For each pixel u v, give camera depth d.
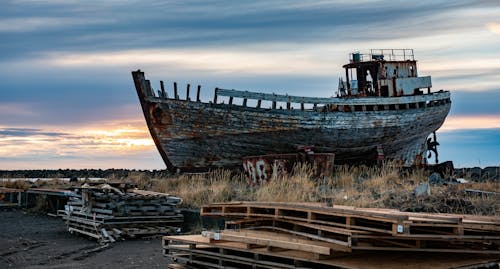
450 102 37.19
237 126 28.31
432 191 14.40
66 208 16.02
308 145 29.92
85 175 47.75
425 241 7.01
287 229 8.42
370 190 15.97
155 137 28.38
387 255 7.22
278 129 28.81
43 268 10.30
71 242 13.66
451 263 6.79
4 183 25.89
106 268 10.28
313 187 17.09
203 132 28.09
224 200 16.83
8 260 11.14
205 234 8.69
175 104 27.61
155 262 10.78
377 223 7.20
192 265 8.65
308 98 29.16
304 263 7.12
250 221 9.32
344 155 32.12
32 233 15.33
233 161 29.12
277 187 16.48
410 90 32.16
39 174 50.41
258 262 7.48
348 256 7.12
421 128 34.78
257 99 28.22
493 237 7.05
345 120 30.11
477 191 14.39
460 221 6.79
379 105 32.06
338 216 7.61
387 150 33.94
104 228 13.81
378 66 31.39
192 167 29.08
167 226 14.73
